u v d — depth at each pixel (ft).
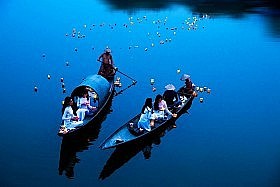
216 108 67.10
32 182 47.50
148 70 84.02
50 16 133.69
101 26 119.34
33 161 51.96
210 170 50.03
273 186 46.39
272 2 153.58
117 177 48.67
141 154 53.98
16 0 162.91
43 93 73.46
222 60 90.53
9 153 53.83
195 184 47.24
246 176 48.62
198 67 85.87
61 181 47.73
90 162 51.98
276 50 97.55
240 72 83.25
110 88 69.05
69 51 96.78
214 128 60.49
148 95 72.08
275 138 57.47
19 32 114.11
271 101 69.56
